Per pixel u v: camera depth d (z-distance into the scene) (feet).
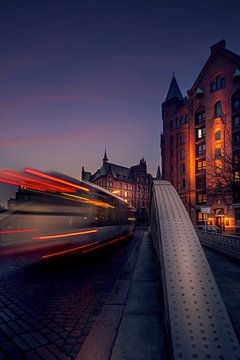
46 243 30.30
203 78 129.59
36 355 10.08
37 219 31.04
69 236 30.48
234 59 114.42
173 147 146.51
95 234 34.30
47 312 14.76
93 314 14.46
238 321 12.25
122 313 14.17
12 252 38.52
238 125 112.57
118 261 33.37
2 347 10.74
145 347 10.18
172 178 145.59
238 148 90.99
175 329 8.17
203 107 129.39
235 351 7.41
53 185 30.09
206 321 8.33
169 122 150.71
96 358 9.63
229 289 18.06
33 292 18.84
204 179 125.29
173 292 9.51
